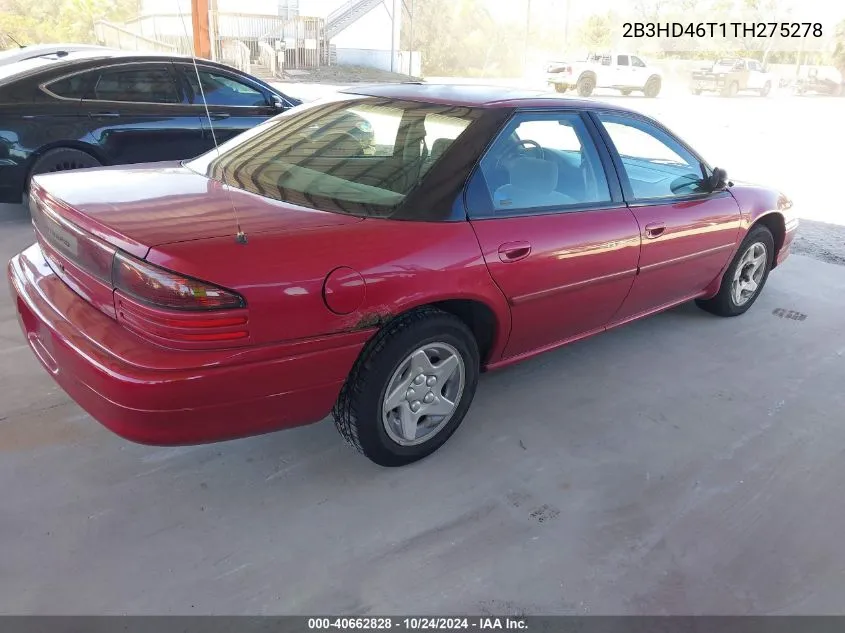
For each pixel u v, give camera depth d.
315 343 2.37
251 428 2.38
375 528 2.53
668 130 3.93
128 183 2.79
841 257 6.49
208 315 2.15
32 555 2.30
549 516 2.66
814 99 31.09
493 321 2.97
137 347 2.19
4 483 2.63
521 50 49.84
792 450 3.23
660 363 4.04
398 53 31.00
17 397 3.20
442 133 2.96
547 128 3.22
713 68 29.59
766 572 2.46
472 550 2.46
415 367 2.73
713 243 4.15
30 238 5.46
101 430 3.01
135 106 5.96
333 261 2.38
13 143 5.39
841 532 2.69
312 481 2.77
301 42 26.84
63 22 27.22
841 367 4.14
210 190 2.74
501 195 2.95
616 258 3.42
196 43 15.23
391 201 2.70
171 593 2.19
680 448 3.18
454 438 3.13
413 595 2.25
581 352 4.12
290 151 3.08
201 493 2.66
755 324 4.74
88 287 2.41
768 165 11.50
